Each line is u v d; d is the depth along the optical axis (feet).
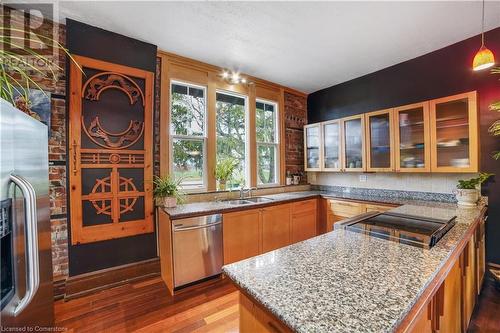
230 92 11.34
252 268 3.27
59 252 7.23
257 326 2.83
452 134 8.34
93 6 6.57
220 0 6.35
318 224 12.03
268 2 6.44
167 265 7.83
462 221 5.68
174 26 7.57
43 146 4.40
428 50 9.20
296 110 14.11
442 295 3.67
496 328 5.73
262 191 12.13
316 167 13.07
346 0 6.35
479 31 7.90
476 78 8.19
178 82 9.78
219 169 10.67
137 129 8.44
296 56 9.66
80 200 7.46
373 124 10.69
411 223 5.44
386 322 2.06
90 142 7.63
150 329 5.83
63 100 7.30
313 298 2.48
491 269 7.73
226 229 8.71
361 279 2.89
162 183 8.63
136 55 8.34
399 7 6.63
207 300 7.11
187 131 10.04
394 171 9.70
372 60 10.03
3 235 2.89
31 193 3.22
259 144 12.58
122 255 8.21
